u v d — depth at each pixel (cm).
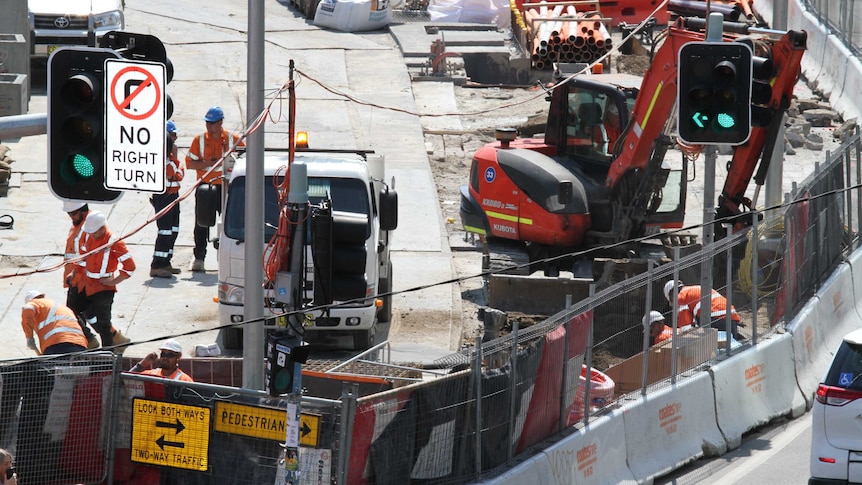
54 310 4894
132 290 6675
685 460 5009
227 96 10712
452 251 7738
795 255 6138
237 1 14388
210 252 7406
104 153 3095
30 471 3969
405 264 7312
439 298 6769
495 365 4172
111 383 3984
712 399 5256
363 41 12700
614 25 12694
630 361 4894
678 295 5209
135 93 3144
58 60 3059
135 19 12988
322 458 3731
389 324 6338
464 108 10681
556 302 6381
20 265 6956
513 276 6388
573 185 6488
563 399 4544
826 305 6494
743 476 4869
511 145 6988
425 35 12756
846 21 10956
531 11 12212
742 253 5625
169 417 3956
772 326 5919
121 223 7762
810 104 10481
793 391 5841
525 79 11612
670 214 6719
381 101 10706
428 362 5222
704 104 4138
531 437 4366
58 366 3959
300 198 3816
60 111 3067
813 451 4388
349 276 3809
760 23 12575
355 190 5825
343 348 5875
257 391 3869
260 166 4144
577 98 6756
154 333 6078
